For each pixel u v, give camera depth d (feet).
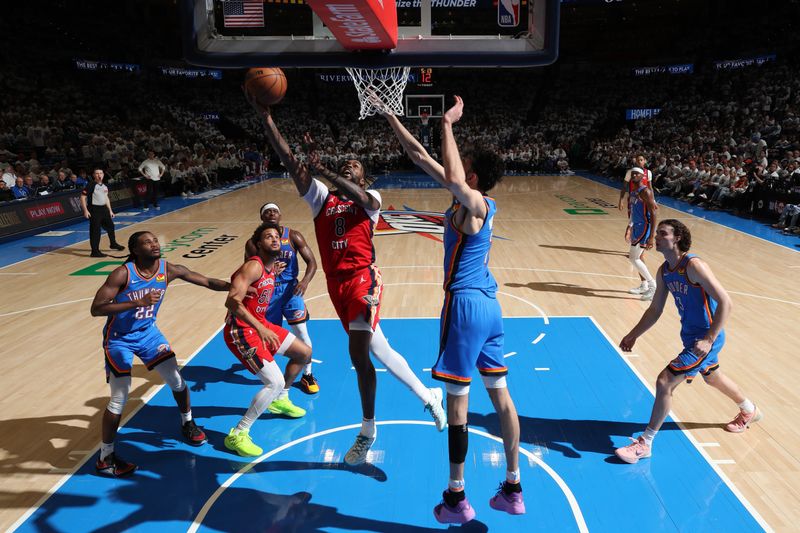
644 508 11.71
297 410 15.57
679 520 11.34
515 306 24.35
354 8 8.28
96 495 12.37
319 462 13.52
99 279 29.84
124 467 13.07
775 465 13.05
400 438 14.44
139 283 13.07
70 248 37.24
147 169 53.62
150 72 100.63
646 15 106.32
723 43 100.89
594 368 18.29
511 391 16.80
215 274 29.96
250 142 96.32
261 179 80.94
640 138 85.61
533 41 10.84
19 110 69.00
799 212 38.60
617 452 13.28
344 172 12.28
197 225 44.32
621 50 109.40
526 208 51.72
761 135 67.62
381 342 12.52
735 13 101.91
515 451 10.73
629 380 17.46
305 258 16.85
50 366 19.17
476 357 10.11
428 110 106.11
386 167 88.58
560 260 32.30
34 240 39.91
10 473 13.17
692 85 98.78
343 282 12.38
